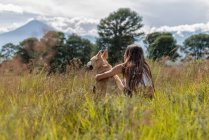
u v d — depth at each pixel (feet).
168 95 19.17
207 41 191.52
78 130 14.08
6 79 24.00
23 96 19.11
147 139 12.50
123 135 12.39
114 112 14.89
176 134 12.73
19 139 11.82
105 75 22.99
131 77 22.07
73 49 180.34
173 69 33.06
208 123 14.02
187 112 15.62
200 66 34.24
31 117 14.47
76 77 26.63
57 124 14.47
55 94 19.11
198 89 21.30
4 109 15.84
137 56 22.85
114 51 289.12
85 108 16.05
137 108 15.20
